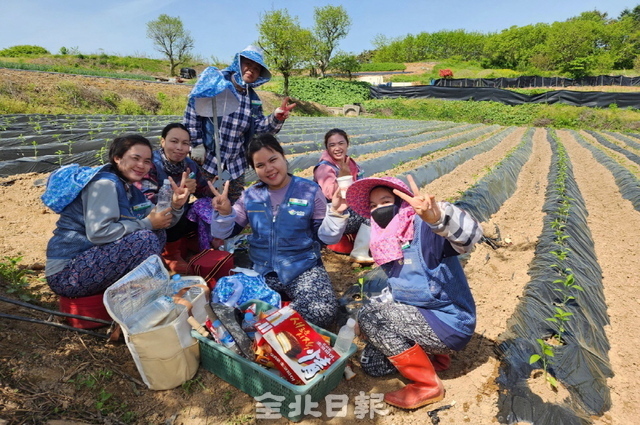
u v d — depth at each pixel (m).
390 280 2.84
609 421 2.74
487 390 2.82
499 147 17.41
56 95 18.86
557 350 3.27
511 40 64.62
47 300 3.48
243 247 4.52
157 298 2.84
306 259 3.41
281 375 2.59
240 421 2.54
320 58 45.25
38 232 5.09
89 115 15.57
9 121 12.93
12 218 5.51
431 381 2.68
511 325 3.56
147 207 3.39
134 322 2.66
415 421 2.60
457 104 34.34
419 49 84.44
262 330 2.57
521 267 4.93
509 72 53.91
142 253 3.01
